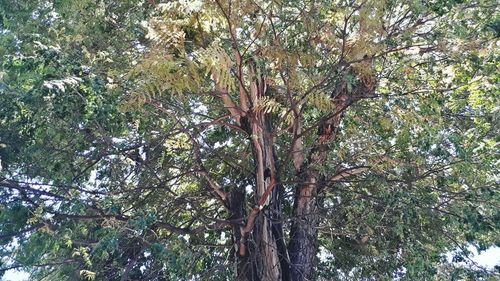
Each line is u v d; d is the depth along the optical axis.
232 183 10.95
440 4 9.14
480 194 9.53
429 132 9.16
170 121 10.33
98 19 9.56
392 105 9.69
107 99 8.16
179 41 7.69
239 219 9.74
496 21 9.29
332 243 11.76
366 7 8.32
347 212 11.12
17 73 8.23
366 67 8.88
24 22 9.29
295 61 8.58
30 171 9.52
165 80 7.38
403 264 11.12
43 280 10.77
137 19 9.66
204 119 10.66
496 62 9.36
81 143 9.53
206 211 11.41
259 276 9.38
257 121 9.22
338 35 8.73
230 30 8.01
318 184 10.19
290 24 8.66
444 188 10.27
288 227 11.14
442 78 9.97
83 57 8.74
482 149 9.31
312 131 10.55
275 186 9.79
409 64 9.78
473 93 9.55
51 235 9.19
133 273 10.57
